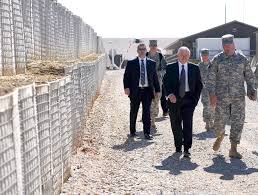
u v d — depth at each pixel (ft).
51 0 59.82
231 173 31.42
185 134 35.63
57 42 65.21
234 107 35.70
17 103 16.78
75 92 37.40
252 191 27.09
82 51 105.29
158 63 51.11
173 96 36.37
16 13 38.52
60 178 26.03
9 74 35.45
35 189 19.66
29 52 44.93
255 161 34.73
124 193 26.45
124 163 34.55
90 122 54.80
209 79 36.09
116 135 46.73
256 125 51.44
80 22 99.86
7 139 15.53
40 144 21.13
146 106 43.78
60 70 40.63
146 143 41.96
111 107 72.84
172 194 26.43
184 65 36.68
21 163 17.38
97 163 34.35
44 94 22.00
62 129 27.35
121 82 136.15
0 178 14.82
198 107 69.97
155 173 31.45
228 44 35.35
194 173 31.42
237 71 35.47
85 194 25.95
